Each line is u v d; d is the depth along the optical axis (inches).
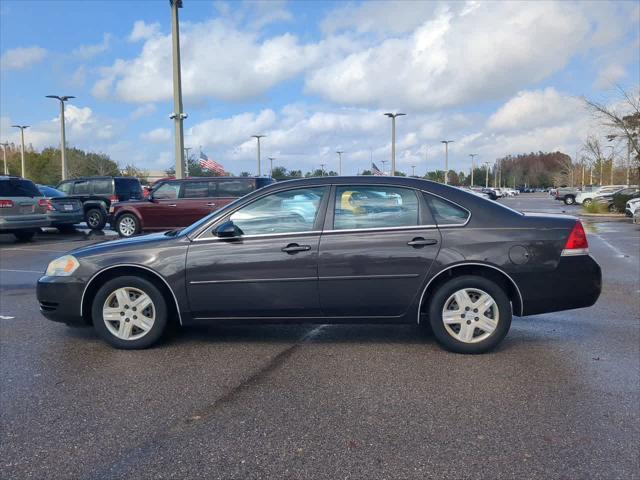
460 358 193.3
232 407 153.4
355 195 200.2
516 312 199.5
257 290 196.4
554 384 168.6
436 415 147.4
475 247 192.2
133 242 207.2
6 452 129.0
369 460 124.6
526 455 126.1
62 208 635.5
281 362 190.5
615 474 118.2
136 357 197.0
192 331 231.1
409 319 197.8
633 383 169.3
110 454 127.9
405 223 196.7
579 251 194.9
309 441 133.5
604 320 248.4
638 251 522.0
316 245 194.9
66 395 162.4
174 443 133.0
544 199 2534.5
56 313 205.6
